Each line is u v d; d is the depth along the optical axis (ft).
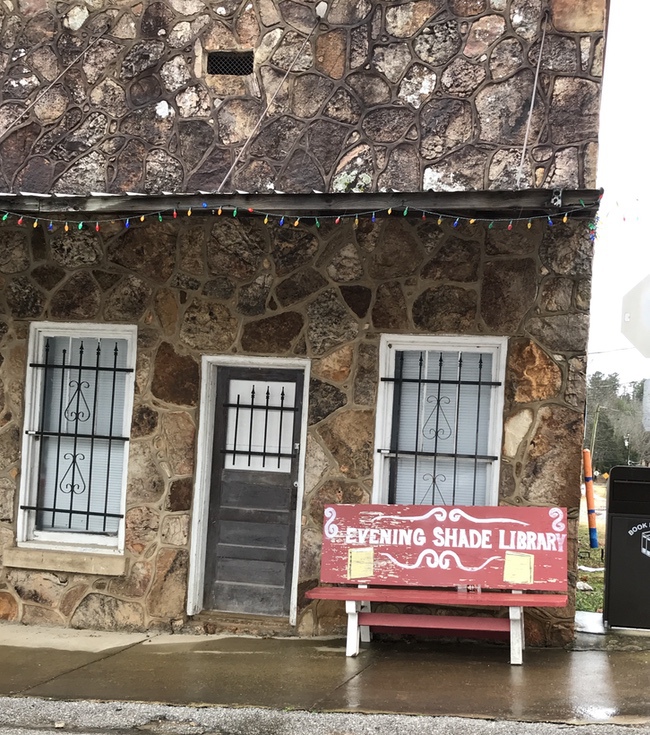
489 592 19.85
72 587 21.91
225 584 21.97
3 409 22.61
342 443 21.02
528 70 20.58
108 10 22.89
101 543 22.29
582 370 19.99
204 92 22.29
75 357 22.82
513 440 20.25
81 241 22.34
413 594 18.89
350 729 14.64
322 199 17.46
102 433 22.58
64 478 22.74
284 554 21.74
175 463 21.67
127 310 22.08
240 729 14.82
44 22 23.21
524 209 17.40
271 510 21.81
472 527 19.56
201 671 17.93
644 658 18.90
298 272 21.38
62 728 15.10
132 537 21.72
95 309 22.24
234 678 17.42
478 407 20.97
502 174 20.57
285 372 21.86
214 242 21.75
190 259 21.84
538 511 19.38
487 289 20.51
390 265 20.98
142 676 17.61
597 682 17.03
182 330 21.81
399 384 21.24
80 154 22.77
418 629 20.27
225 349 21.61
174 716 15.38
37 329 22.67
